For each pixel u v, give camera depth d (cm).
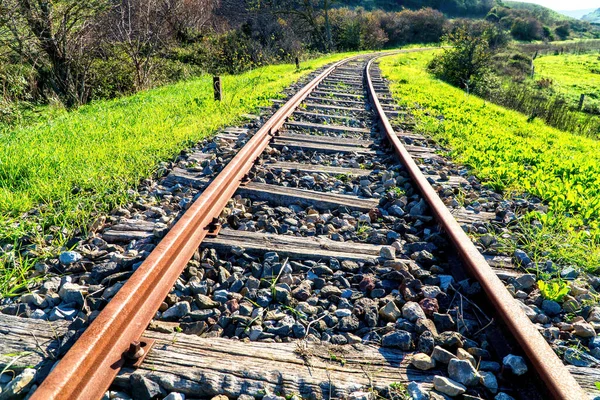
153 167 442
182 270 256
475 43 2250
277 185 409
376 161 514
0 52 1070
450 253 296
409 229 336
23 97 1059
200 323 220
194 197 379
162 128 588
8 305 229
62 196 359
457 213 369
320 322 229
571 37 9925
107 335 183
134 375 179
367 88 1170
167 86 1305
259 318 229
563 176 497
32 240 296
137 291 211
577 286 262
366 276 267
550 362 175
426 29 6088
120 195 367
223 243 294
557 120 1605
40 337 204
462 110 1036
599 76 4331
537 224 346
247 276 270
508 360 191
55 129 607
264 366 191
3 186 378
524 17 8838
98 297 238
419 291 253
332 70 1577
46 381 152
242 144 528
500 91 2114
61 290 239
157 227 317
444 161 539
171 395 174
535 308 244
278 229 333
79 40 1217
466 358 198
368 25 4578
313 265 281
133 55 1395
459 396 182
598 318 232
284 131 618
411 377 191
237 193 390
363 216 357
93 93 1295
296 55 2450
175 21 2012
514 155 577
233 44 2250
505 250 307
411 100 1040
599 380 190
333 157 528
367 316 232
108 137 544
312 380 185
